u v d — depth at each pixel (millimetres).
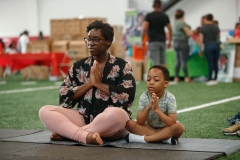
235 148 3641
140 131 3914
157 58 10633
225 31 18141
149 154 3418
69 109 4121
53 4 22000
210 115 5871
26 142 3994
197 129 4785
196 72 12883
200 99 7867
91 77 4027
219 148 3623
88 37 4039
